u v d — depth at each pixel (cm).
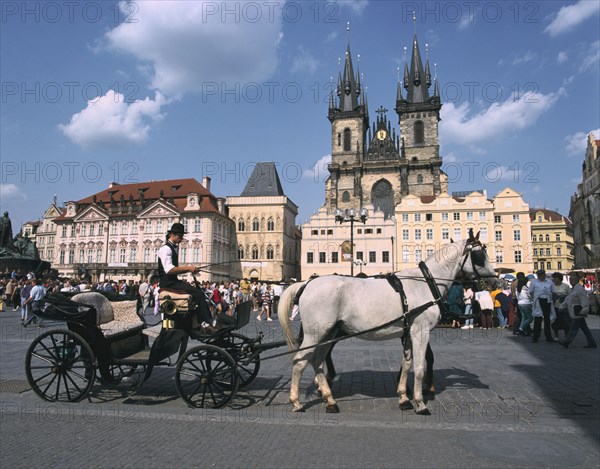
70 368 788
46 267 4291
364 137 10731
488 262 805
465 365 1135
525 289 1831
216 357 747
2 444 575
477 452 551
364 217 3250
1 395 836
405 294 757
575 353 1344
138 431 628
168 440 590
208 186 9444
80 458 528
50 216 11925
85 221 9131
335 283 755
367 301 747
